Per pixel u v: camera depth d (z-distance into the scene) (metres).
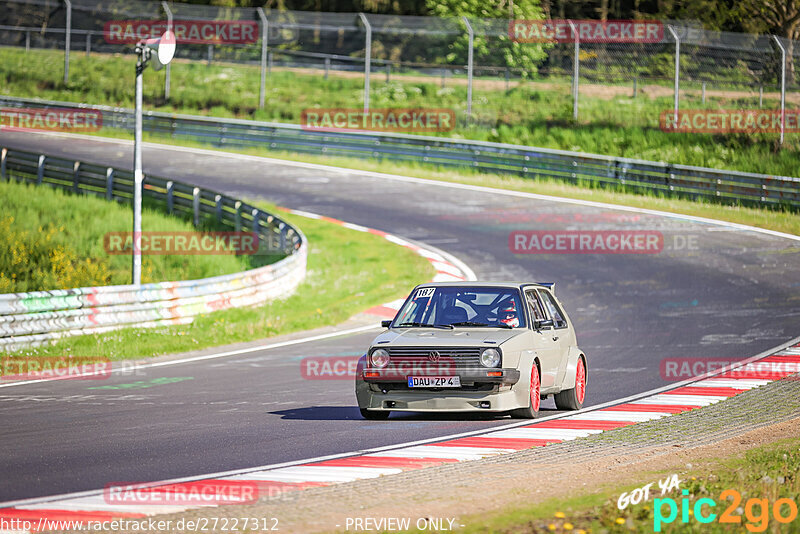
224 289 73.50
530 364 38.16
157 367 54.84
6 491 26.67
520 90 181.12
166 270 91.31
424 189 131.75
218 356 58.91
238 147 162.50
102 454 31.98
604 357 58.28
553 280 86.06
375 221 113.50
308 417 39.75
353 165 148.38
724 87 172.75
